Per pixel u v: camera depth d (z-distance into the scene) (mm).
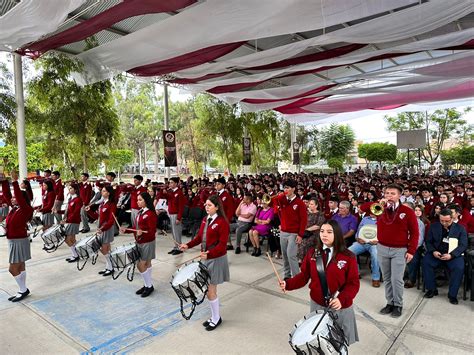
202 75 9609
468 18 9070
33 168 19500
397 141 27375
